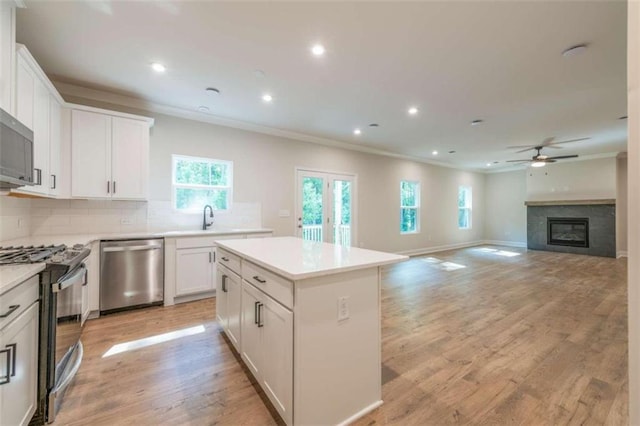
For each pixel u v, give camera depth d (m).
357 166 6.12
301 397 1.42
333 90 3.30
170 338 2.55
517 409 1.67
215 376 1.99
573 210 7.34
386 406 1.70
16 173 1.74
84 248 2.16
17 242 2.50
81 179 3.03
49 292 1.55
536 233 7.98
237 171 4.50
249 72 2.88
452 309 3.29
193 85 3.17
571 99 3.55
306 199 5.35
